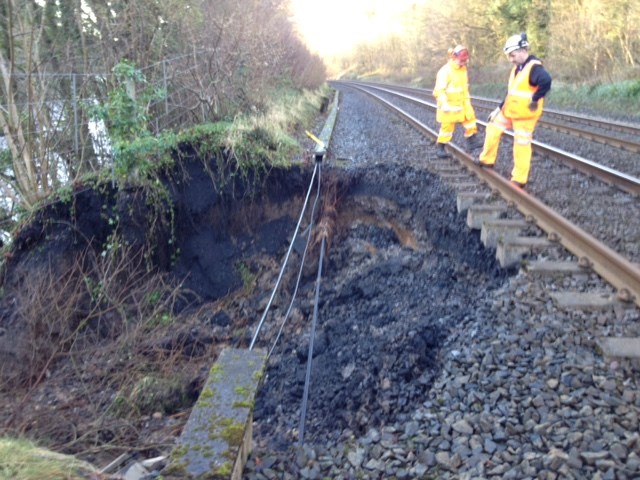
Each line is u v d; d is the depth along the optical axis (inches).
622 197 312.7
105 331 319.0
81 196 349.1
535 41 1120.8
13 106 376.8
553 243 245.3
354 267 337.4
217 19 508.1
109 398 245.9
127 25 461.7
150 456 194.1
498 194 313.6
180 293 356.5
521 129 318.3
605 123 580.1
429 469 142.7
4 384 254.8
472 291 246.7
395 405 183.6
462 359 186.5
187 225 374.3
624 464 130.8
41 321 285.3
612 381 160.6
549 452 137.6
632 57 850.1
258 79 535.5
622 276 203.9
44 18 417.1
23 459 131.0
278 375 249.3
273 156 393.1
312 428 195.2
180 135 383.2
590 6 904.9
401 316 250.4
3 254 343.3
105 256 342.6
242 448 137.1
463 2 1392.7
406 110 755.4
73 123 421.7
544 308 203.9
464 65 419.2
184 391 252.4
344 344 249.3
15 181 402.3
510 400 161.5
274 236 379.9
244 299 354.6
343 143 475.5
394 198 356.2
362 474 145.9
